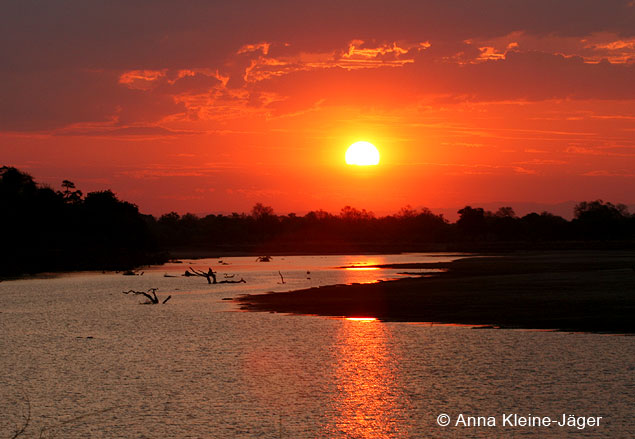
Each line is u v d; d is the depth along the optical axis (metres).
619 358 37.88
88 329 53.06
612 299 63.75
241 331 50.59
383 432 26.55
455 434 26.16
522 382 33.25
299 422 27.86
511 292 73.75
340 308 63.88
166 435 26.38
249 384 34.00
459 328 49.88
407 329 50.06
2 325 56.03
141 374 36.38
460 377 34.66
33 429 27.20
